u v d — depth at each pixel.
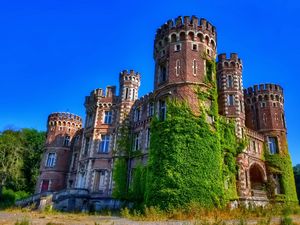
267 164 46.19
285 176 45.81
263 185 44.38
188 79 32.97
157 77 36.38
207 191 28.27
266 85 50.78
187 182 28.09
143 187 36.19
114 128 45.50
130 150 42.44
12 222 21.47
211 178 29.20
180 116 31.14
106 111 47.94
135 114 44.72
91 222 22.41
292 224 19.98
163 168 29.23
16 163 61.97
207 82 33.88
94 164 43.91
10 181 62.22
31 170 69.00
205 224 18.89
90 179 43.16
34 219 24.33
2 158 60.44
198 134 30.53
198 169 28.86
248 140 43.12
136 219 24.42
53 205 37.06
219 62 45.94
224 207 28.62
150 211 26.67
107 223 21.59
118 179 40.38
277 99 50.41
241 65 46.12
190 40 35.16
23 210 34.62
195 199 27.45
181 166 28.77
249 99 51.81
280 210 30.16
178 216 24.53
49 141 58.88
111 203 39.59
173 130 30.59
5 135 65.81
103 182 42.50
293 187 46.44
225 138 38.06
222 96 43.75
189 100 32.00
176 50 35.06
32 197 41.59
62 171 56.47
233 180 36.38
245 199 36.59
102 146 45.62
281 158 46.59
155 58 38.38
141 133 41.59
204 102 32.72
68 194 39.28
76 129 61.03
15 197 58.38
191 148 29.64
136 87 47.59
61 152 57.72
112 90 49.00
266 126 48.53
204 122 31.41
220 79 45.03
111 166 42.56
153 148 31.70
